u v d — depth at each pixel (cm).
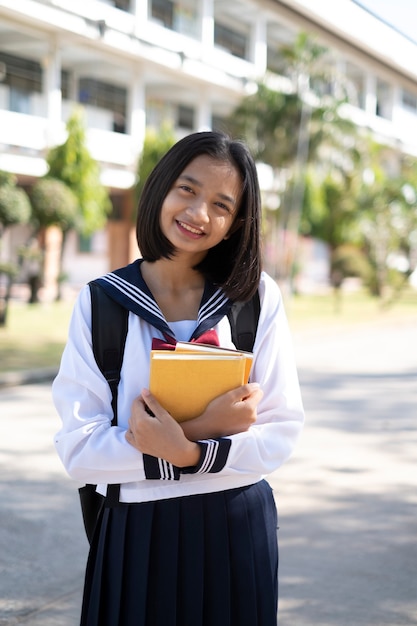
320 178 2323
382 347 1294
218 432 154
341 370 1016
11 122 1888
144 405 153
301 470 525
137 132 2227
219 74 2414
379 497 469
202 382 152
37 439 609
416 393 838
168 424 149
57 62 1945
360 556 376
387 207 2386
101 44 2005
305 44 2111
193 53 2312
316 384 897
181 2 2367
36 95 2066
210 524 159
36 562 365
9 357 1031
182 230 162
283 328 173
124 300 161
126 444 153
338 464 541
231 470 156
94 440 154
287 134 2125
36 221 1658
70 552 379
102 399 160
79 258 2359
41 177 1762
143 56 2127
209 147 163
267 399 169
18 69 2019
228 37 2655
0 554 373
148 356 160
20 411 727
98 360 161
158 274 170
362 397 813
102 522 164
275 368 170
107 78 2277
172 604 157
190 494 159
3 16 1791
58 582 345
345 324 1631
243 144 168
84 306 162
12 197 1371
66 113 2170
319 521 426
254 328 170
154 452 150
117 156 2191
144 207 167
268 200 2611
